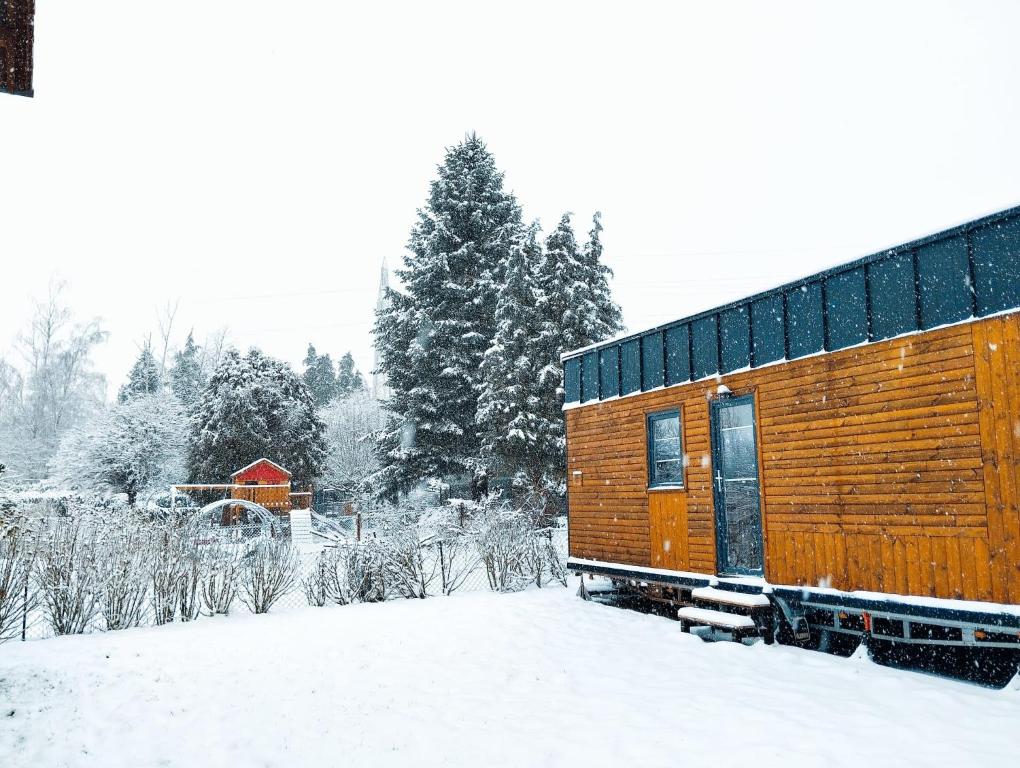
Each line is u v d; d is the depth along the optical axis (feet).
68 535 34.58
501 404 75.41
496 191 100.68
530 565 46.01
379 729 20.01
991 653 23.26
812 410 27.40
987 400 21.53
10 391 170.19
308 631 32.65
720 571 31.35
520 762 17.46
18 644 30.17
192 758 18.20
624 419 38.37
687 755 17.30
